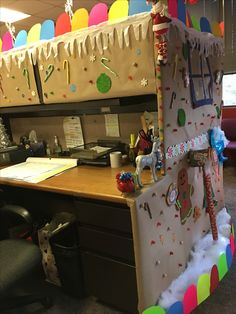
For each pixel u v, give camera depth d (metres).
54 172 1.77
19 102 1.98
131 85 1.42
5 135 2.38
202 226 1.91
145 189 1.29
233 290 1.62
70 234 1.63
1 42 1.98
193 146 1.70
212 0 4.03
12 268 1.26
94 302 1.62
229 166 3.97
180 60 1.44
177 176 1.55
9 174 1.82
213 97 1.91
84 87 1.60
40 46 1.71
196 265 1.66
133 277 1.33
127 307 1.41
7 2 4.08
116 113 1.94
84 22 1.53
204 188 1.88
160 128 1.37
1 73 1.99
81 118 2.13
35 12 4.62
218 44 1.89
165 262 1.46
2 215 1.78
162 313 1.33
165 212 1.44
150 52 1.30
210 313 1.46
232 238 1.97
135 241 1.23
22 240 1.50
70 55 1.59
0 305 1.46
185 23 1.47
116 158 1.75
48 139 2.38
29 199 2.05
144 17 1.29
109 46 1.43
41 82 1.80
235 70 4.24
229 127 4.07
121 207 1.29
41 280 1.82
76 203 1.44
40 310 1.59
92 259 1.47
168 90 1.37
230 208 2.66
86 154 1.89
